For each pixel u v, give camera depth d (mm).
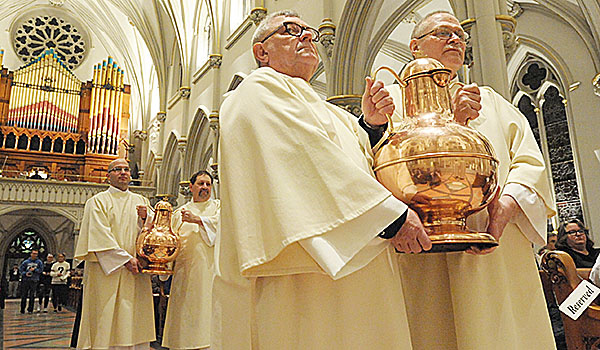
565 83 9719
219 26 14547
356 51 8109
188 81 16984
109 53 25359
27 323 10773
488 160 1492
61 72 23594
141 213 4590
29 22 24188
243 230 1483
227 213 1617
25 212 25078
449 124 1577
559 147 10055
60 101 23219
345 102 7840
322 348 1457
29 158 22125
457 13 5543
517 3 10469
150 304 4746
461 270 1720
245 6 13523
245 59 12391
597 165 8930
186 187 15875
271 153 1495
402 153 1519
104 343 4332
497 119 2045
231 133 1607
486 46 5109
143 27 20375
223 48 14234
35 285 14445
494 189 1541
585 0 8133
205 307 4895
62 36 24656
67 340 7641
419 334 1856
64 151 22859
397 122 2018
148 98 23375
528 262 1861
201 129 15742
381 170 1595
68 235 26031
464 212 1538
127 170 4848
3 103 22281
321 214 1399
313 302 1491
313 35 1896
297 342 1476
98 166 22938
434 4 10344
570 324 3025
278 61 1833
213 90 14094
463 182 1458
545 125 10422
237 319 1552
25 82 22844
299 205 1416
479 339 1641
